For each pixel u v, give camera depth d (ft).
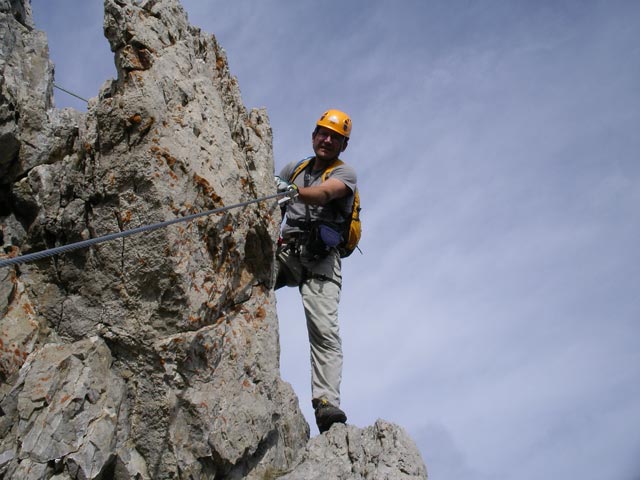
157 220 19.11
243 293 21.65
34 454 17.10
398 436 21.11
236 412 19.92
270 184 23.07
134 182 19.43
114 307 19.39
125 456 18.34
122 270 19.35
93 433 17.81
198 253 19.85
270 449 21.35
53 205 20.10
